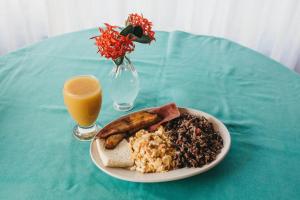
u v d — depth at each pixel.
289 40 2.07
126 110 0.97
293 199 0.72
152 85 1.07
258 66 1.18
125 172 0.74
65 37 1.32
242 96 1.04
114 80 0.93
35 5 2.04
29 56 1.20
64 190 0.73
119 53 0.80
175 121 0.86
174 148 0.78
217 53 1.24
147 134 0.81
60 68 1.15
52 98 1.01
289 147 0.85
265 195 0.73
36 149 0.83
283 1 1.95
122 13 1.99
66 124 0.92
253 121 0.94
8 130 0.89
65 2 1.95
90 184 0.74
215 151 0.78
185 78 1.11
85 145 0.85
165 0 1.94
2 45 2.14
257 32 2.07
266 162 0.81
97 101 0.85
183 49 1.26
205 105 0.99
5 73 1.11
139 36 0.82
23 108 0.97
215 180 0.75
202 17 2.02
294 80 1.11
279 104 1.00
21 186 0.73
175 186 0.74
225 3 1.96
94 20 2.04
